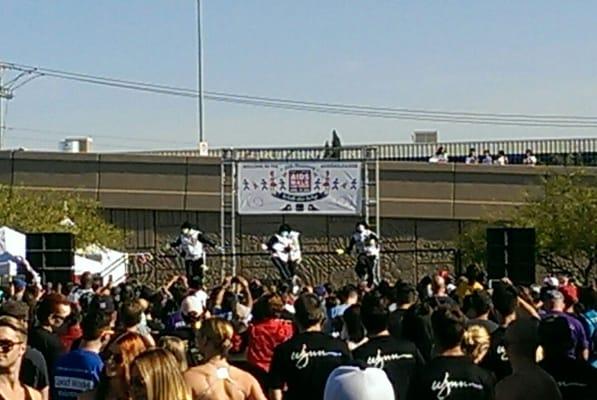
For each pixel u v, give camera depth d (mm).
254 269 42906
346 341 10062
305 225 43469
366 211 36750
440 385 7828
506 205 43844
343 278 42938
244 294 16109
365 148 37375
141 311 9742
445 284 17797
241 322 12172
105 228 41062
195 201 44281
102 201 44406
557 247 38938
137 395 5895
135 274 39688
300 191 36688
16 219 37719
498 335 9727
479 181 44125
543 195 42000
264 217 43469
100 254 36625
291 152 42031
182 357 7852
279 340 10898
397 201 44094
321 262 43031
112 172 44531
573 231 38625
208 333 8047
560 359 8242
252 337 10938
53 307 10953
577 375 8188
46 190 43844
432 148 55656
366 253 35281
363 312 9359
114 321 10156
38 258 25031
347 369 5582
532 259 22547
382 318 9312
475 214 44000
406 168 44219
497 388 7875
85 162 44469
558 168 42906
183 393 5895
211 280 42469
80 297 17750
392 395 5516
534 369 7871
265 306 10984
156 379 5859
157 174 44438
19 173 44438
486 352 9078
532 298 16297
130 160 44531
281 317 11359
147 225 44594
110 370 7438
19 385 7570
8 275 24812
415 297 12695
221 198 40562
